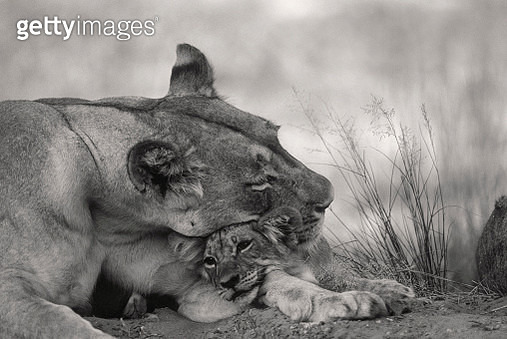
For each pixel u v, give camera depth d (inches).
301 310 374.0
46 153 378.9
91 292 389.4
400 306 390.9
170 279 399.9
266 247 393.4
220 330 380.5
